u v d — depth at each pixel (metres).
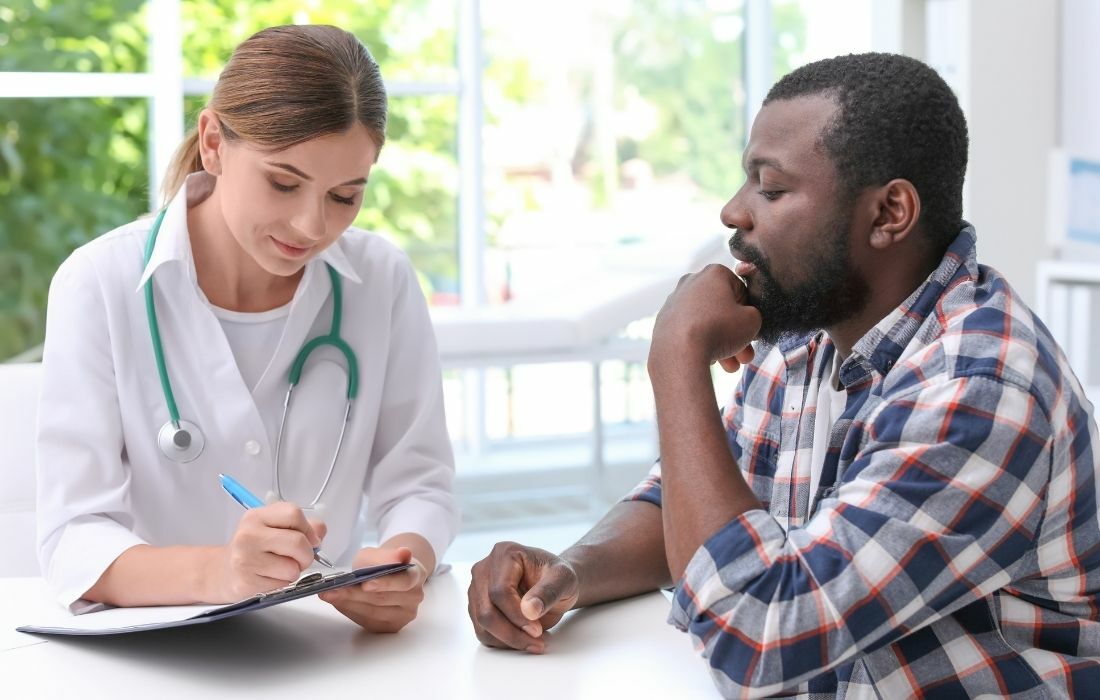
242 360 1.39
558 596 1.07
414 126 4.31
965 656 0.95
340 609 1.09
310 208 1.21
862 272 1.03
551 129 4.49
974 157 3.44
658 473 1.29
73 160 3.98
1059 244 3.50
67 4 3.94
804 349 1.18
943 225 1.03
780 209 1.03
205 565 1.12
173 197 1.41
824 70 1.02
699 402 1.00
